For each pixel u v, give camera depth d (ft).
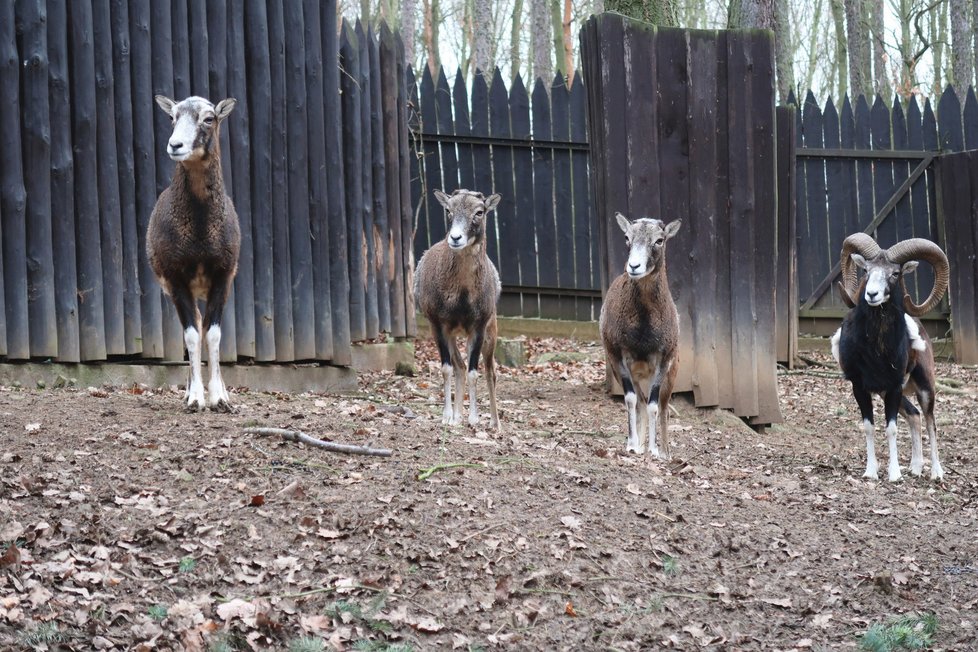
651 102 40.06
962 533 25.86
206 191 26.68
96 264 32.76
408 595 19.53
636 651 19.07
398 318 42.73
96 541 19.81
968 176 54.34
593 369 45.62
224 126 35.37
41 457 22.88
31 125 31.60
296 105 37.37
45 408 26.50
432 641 18.48
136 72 33.65
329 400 34.06
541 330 52.80
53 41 32.04
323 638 17.99
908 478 31.48
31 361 31.81
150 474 22.67
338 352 38.58
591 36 40.65
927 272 56.65
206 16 35.12
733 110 40.81
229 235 27.50
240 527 20.88
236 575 19.38
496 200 31.40
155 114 34.14
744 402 40.16
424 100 51.72
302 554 20.31
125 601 18.28
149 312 33.88
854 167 56.49
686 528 23.54
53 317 31.86
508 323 52.37
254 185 36.22
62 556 19.13
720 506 25.36
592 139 41.29
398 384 40.01
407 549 20.74
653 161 40.04
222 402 27.61
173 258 27.04
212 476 22.89
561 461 26.45
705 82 40.60
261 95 36.35
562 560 21.24
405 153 43.42
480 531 21.71
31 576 18.42
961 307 54.54
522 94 52.54
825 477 30.96
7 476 21.67
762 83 41.14
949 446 37.60
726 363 40.22
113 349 33.09
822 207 56.34
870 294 29.76
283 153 37.04
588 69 41.22
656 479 26.37
